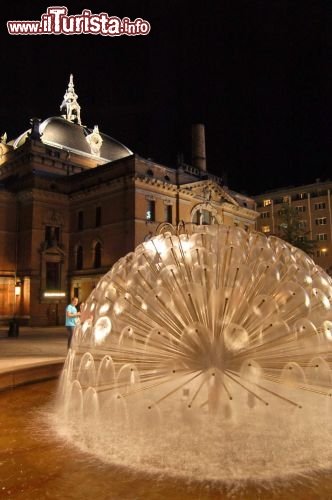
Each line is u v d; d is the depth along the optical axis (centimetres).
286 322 689
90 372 818
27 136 5266
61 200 4716
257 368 662
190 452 525
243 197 5766
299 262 850
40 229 4488
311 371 701
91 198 4525
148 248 816
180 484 448
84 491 437
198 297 684
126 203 4131
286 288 712
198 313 679
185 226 841
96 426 635
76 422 661
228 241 777
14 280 4500
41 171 4809
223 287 687
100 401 750
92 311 872
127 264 839
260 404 675
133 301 757
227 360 656
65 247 4684
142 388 720
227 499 418
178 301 694
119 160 4259
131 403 712
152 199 4256
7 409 758
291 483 449
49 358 1431
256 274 716
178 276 719
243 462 496
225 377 678
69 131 5525
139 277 772
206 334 666
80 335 884
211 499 418
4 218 4547
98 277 4294
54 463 508
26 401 819
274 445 542
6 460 520
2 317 4341
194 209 4697
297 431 586
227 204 5256
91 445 562
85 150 5500
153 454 523
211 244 765
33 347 1894
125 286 797
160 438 571
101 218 4378
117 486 447
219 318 668
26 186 4622
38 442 580
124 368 744
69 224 4759
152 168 4341
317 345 700
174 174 4625
